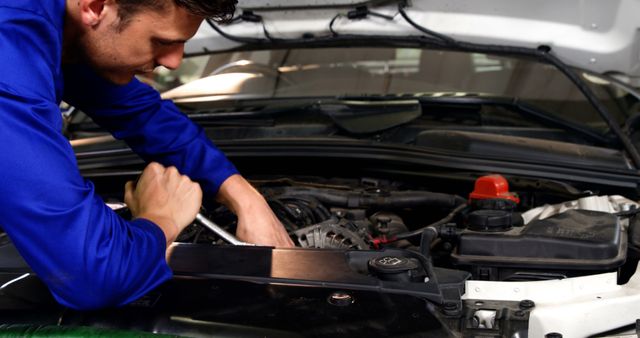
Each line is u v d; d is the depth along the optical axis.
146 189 1.27
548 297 1.23
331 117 2.12
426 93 2.27
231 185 1.54
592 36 2.13
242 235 1.51
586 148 1.93
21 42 0.99
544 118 2.15
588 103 2.21
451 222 1.65
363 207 1.76
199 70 2.47
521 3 2.08
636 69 2.21
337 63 2.46
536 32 2.15
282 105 2.23
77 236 1.01
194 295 1.17
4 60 0.97
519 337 1.10
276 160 1.97
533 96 2.28
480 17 2.14
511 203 1.53
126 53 1.09
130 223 1.15
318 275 1.22
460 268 1.34
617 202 1.64
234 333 1.06
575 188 1.80
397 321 1.08
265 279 1.21
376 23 2.19
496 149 1.90
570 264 1.26
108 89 1.46
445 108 2.24
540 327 1.16
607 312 1.18
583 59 2.21
